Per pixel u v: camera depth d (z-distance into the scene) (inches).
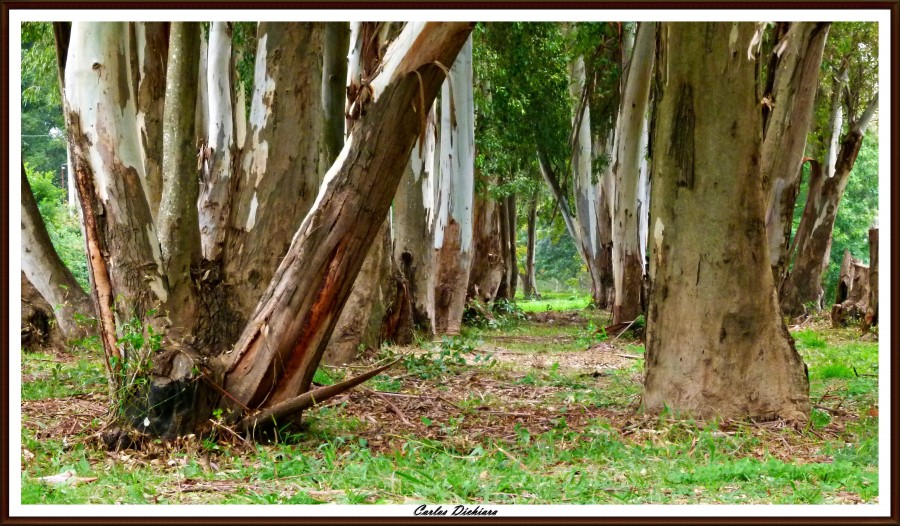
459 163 832.3
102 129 312.2
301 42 466.0
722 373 362.9
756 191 364.2
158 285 319.3
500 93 927.7
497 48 909.8
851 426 362.6
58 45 334.0
